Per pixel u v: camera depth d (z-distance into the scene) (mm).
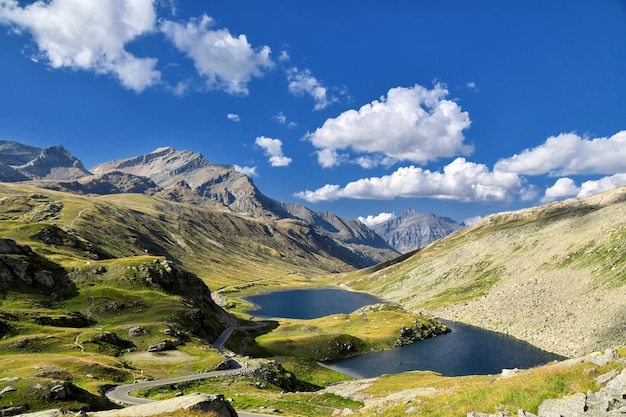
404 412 29125
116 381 75625
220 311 181125
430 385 71000
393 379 95375
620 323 119312
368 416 33156
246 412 59500
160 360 97125
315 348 140000
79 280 149875
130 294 143875
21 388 53438
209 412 30250
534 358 124375
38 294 132125
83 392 56812
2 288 126812
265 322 190125
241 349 134625
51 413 30562
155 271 165875
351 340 146625
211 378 85500
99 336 102188
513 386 24281
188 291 172125
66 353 90188
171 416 29000
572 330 133375
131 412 31047
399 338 153375
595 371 22219
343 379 115562
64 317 116812
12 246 147750
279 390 87438
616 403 17469
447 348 143000
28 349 89812
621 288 138500
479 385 29438
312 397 73812
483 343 145875
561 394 21016
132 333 112062
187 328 129500
